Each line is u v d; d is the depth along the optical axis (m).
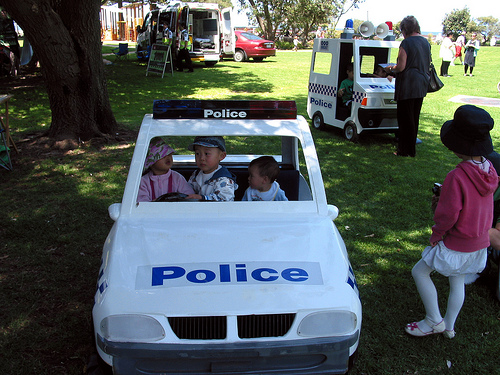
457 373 2.86
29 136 8.04
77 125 7.68
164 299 2.16
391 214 5.37
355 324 2.29
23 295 3.51
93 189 5.77
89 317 3.27
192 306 2.15
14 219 4.83
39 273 3.86
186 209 2.82
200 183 3.26
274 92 14.07
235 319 2.16
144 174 3.29
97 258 4.13
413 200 5.79
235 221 2.76
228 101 3.09
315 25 37.84
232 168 3.78
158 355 2.11
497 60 26.16
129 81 15.10
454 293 3.03
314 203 2.92
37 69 17.97
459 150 2.70
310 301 2.22
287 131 3.08
